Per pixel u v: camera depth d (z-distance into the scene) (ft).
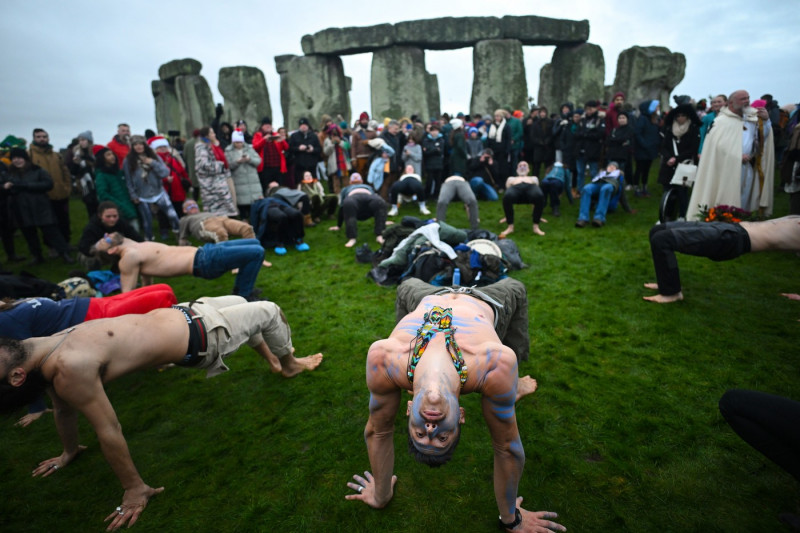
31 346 7.31
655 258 15.33
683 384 10.99
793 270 17.75
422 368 5.61
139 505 8.38
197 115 74.49
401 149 36.24
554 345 13.14
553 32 62.49
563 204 32.30
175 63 75.61
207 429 10.58
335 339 14.33
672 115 25.25
